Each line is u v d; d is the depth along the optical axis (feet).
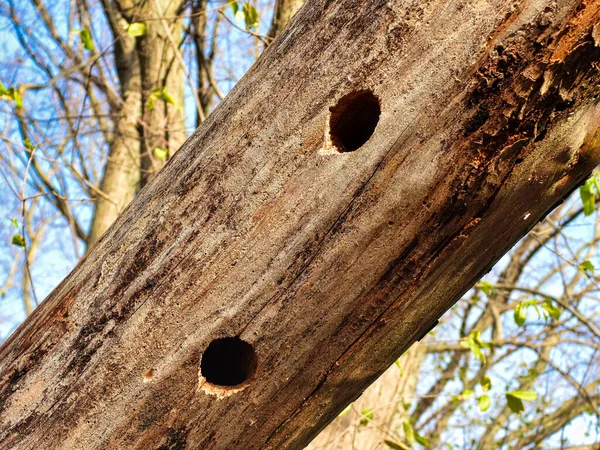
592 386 11.00
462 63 2.12
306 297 2.27
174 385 2.33
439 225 2.22
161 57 7.00
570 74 2.11
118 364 2.35
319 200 2.23
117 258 2.41
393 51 2.18
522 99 2.11
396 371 6.10
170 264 2.33
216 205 2.31
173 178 2.41
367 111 2.27
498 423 11.31
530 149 2.19
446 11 2.14
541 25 2.07
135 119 6.78
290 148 2.26
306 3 2.41
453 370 11.55
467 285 2.53
